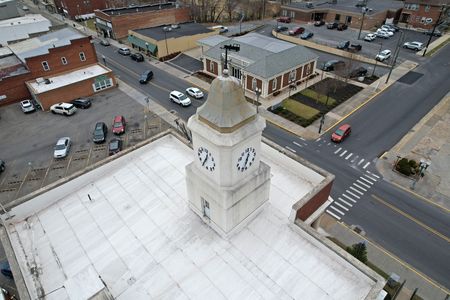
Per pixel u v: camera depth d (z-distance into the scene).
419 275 25.72
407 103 49.53
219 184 14.66
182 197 18.81
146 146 22.53
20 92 54.03
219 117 13.00
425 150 39.56
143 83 59.31
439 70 59.53
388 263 26.59
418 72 59.16
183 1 100.62
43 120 48.97
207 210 16.58
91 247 16.38
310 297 13.66
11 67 56.12
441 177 35.41
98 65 60.41
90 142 43.22
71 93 53.22
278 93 53.28
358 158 38.53
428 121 45.06
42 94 49.97
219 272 14.78
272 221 17.02
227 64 13.19
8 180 37.16
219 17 97.38
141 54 71.69
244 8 98.00
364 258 24.88
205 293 14.01
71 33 64.62
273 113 48.06
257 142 14.70
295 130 44.00
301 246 15.75
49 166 39.09
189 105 51.47
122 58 71.44
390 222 30.27
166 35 72.62
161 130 45.12
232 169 14.12
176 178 20.20
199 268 14.99
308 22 89.56
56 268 15.54
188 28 78.94
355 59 60.72
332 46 71.00
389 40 74.88
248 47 57.00
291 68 53.12
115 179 20.50
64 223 17.86
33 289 14.73
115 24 79.75
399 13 85.44
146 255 15.73
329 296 13.67
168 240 16.39
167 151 22.61
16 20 79.06
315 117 46.59
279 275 14.52
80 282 12.86
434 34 75.88
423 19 78.88
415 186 34.19
